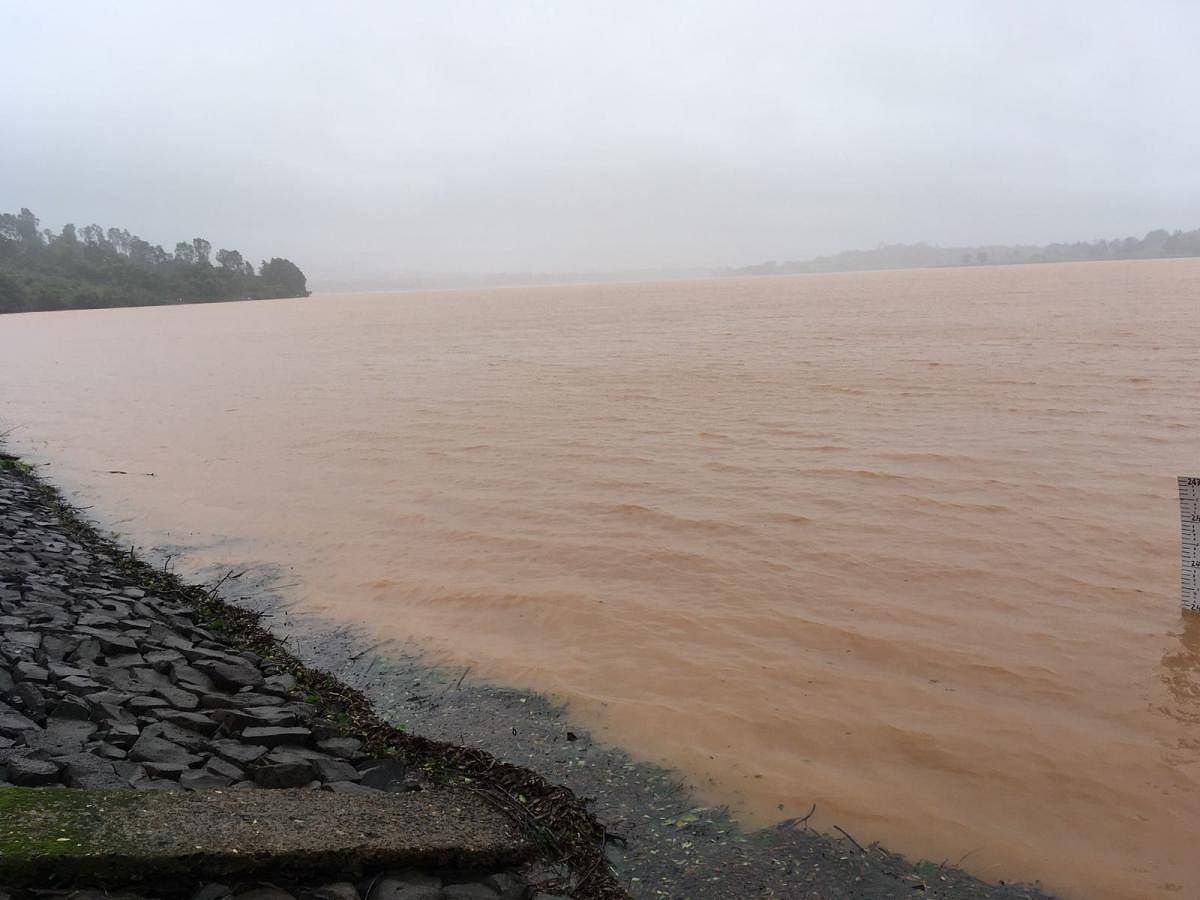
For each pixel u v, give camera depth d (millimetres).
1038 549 10531
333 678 8102
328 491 14883
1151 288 73250
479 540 11859
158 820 4887
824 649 8234
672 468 15195
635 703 7375
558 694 7629
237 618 9648
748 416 19750
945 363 27234
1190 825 5559
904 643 8250
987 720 6891
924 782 6152
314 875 4762
